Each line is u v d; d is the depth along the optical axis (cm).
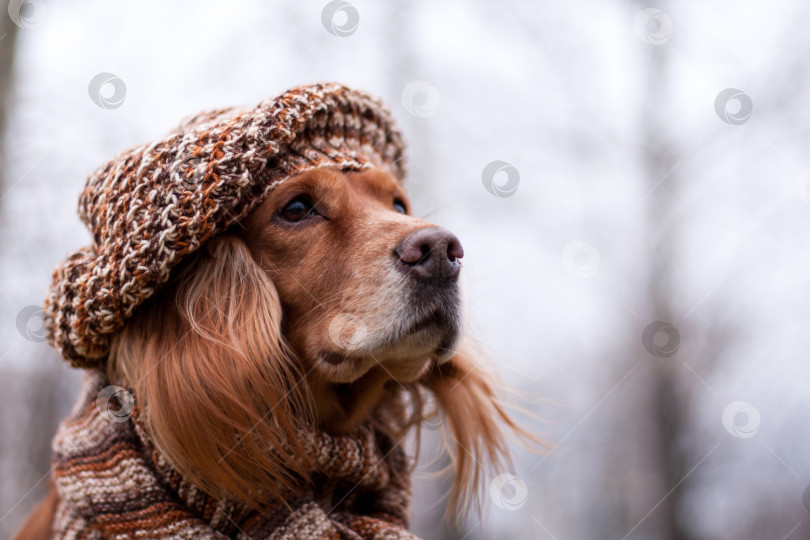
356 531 194
